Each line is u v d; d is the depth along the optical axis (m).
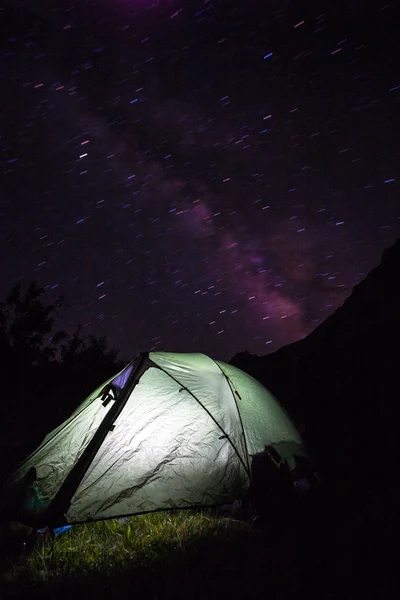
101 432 5.37
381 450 7.88
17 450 9.06
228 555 4.11
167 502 5.14
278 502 5.24
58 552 4.20
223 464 5.57
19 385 15.48
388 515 5.11
